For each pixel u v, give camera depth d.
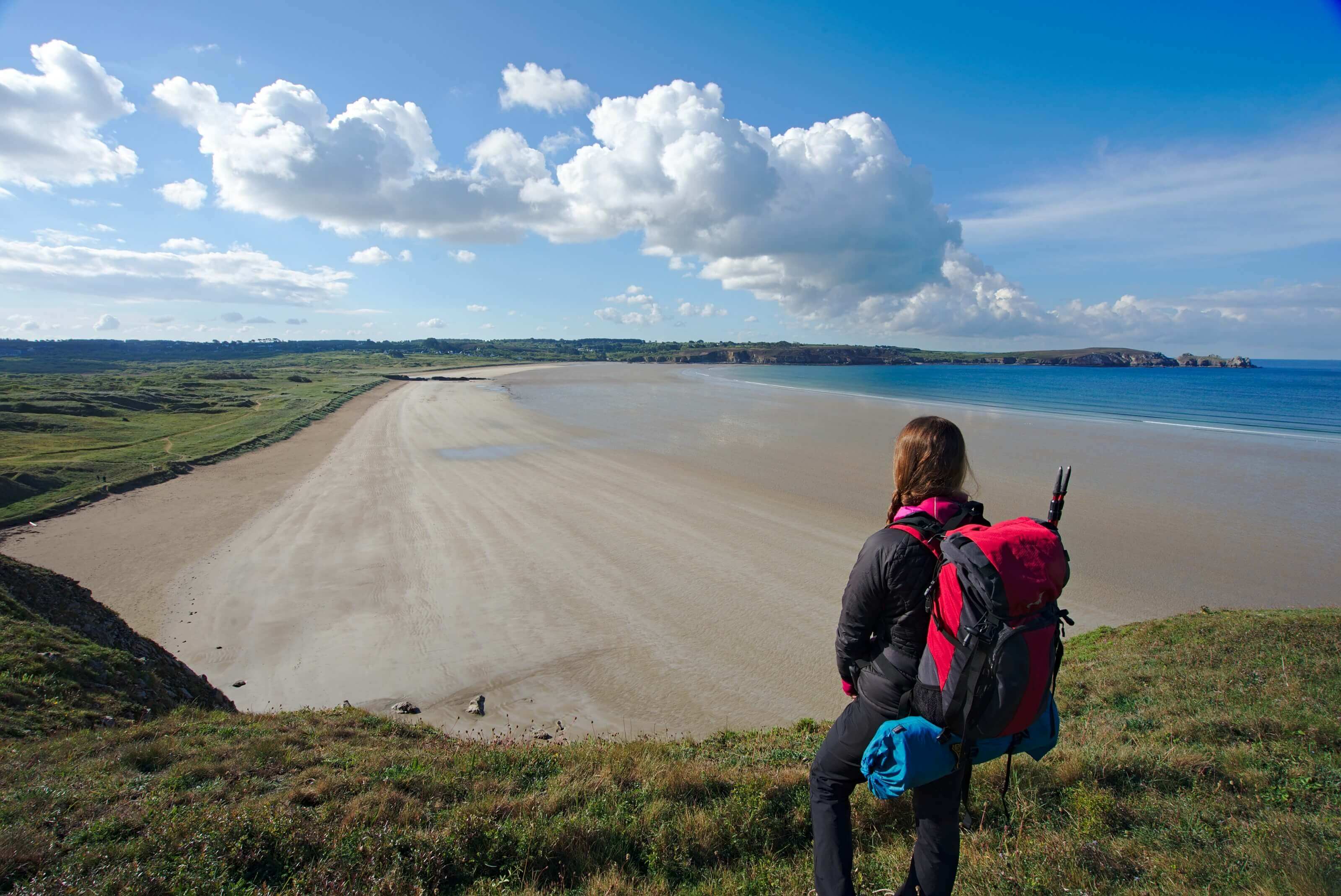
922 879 2.32
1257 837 3.63
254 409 61.84
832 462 34.81
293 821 4.41
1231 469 33.06
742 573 18.62
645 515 24.42
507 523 23.34
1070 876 3.26
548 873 3.95
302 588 17.61
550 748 6.96
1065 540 21.73
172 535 22.11
